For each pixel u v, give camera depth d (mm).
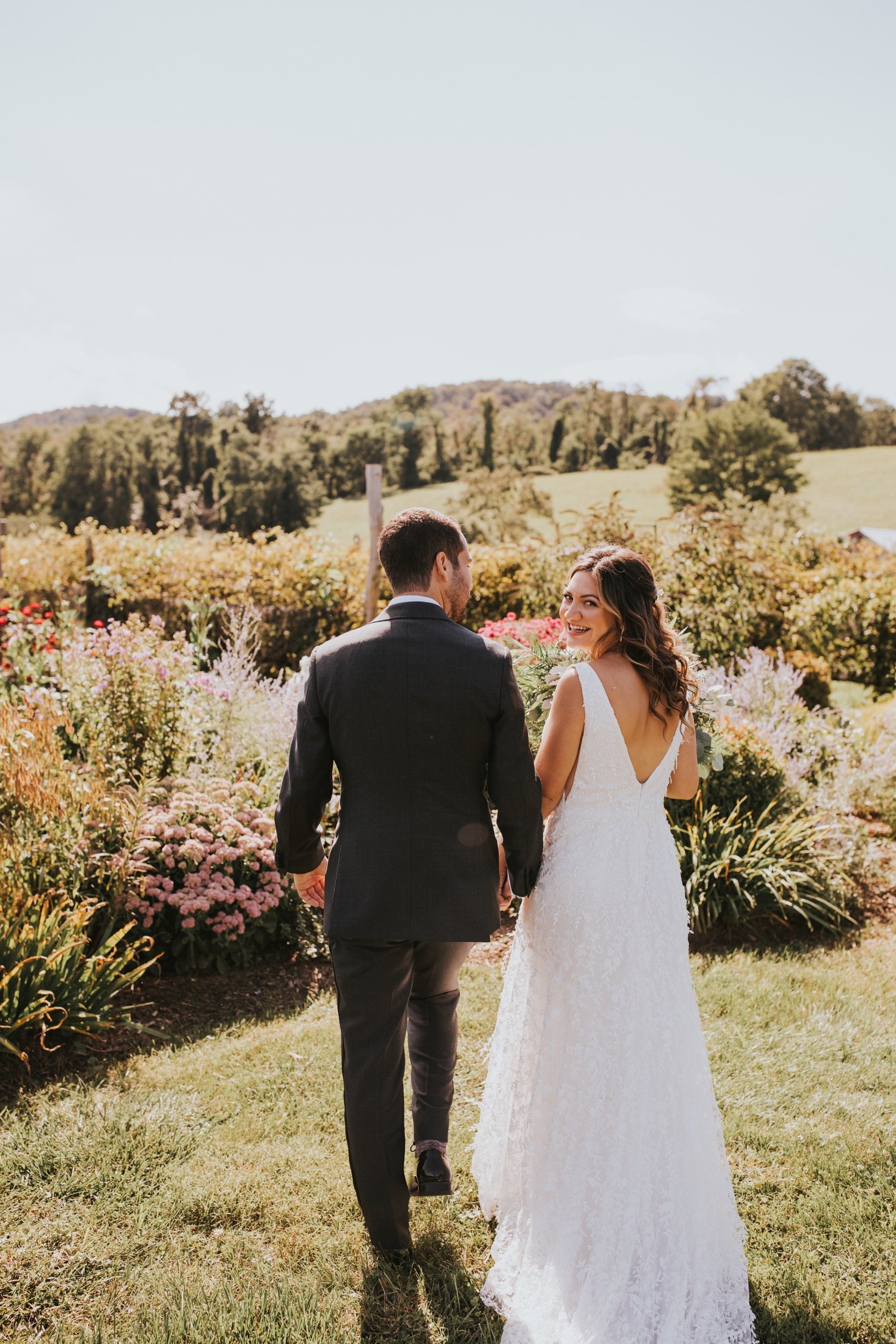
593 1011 2188
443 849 2158
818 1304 2215
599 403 101688
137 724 4836
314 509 69250
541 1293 2109
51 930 3354
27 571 10242
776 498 35938
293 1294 2176
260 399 86500
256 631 6629
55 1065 3146
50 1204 2461
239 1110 2910
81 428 78062
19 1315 2113
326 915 2223
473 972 3953
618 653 2320
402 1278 2270
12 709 4398
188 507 62219
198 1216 2443
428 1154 2402
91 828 3971
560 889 2254
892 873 5293
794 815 4984
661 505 68562
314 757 2217
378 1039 2223
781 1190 2625
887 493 63875
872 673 10352
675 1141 2191
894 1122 2955
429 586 2275
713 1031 3496
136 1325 2092
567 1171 2176
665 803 4938
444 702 2117
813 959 4246
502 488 45281
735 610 8906
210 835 4141
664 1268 2123
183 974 3928
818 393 97250
